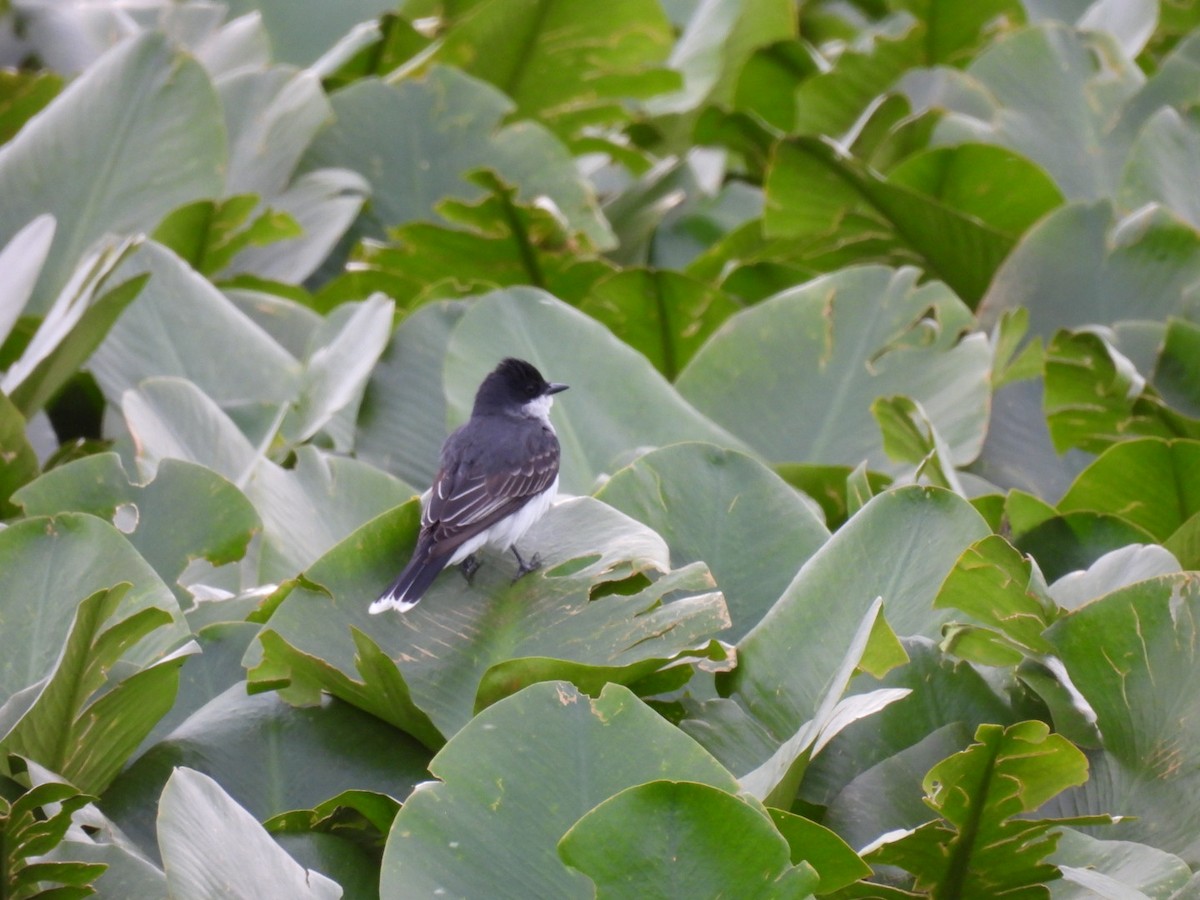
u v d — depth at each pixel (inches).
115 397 472.1
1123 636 315.9
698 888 252.8
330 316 492.7
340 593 330.3
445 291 515.2
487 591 336.5
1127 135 619.5
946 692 326.6
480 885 263.1
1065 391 456.4
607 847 250.1
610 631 322.0
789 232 590.2
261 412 451.2
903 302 472.4
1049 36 639.1
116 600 280.7
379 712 317.4
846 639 325.1
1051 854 294.4
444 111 635.5
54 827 268.2
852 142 657.6
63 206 541.3
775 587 354.6
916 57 711.1
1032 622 322.0
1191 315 504.4
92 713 294.7
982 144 565.6
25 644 320.2
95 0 718.5
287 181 606.9
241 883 250.8
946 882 297.1
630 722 270.8
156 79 555.5
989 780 276.2
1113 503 420.2
